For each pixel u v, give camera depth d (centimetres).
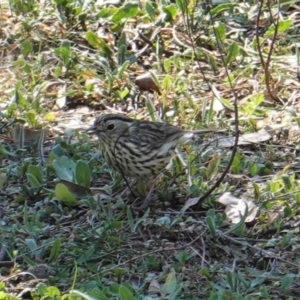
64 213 1046
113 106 1323
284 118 1267
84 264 939
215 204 1058
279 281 912
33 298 875
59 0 1495
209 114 1245
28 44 1409
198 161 1153
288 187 1077
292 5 1570
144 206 1055
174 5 1469
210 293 875
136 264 941
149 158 1082
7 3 1566
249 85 1356
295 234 1007
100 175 1134
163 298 867
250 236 1001
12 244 970
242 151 1197
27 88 1341
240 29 1506
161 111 1272
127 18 1486
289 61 1422
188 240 995
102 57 1412
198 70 1398
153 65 1407
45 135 1221
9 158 1180
